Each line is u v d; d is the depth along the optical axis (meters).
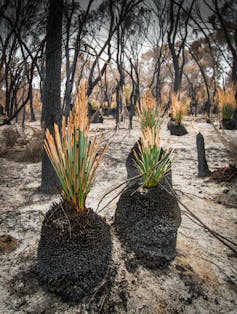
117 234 2.02
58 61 2.92
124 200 1.99
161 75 18.12
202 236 2.18
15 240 2.03
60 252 1.38
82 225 1.44
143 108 2.97
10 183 3.61
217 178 3.56
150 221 1.74
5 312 1.35
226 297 1.51
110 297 1.45
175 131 7.20
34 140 5.33
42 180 3.20
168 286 1.57
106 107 16.14
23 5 3.74
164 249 1.76
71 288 1.41
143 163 2.00
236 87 7.76
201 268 1.75
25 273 1.64
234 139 5.34
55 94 2.92
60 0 2.81
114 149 5.61
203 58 16.42
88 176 1.46
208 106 10.62
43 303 1.40
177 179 3.78
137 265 1.72
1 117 12.19
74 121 1.34
